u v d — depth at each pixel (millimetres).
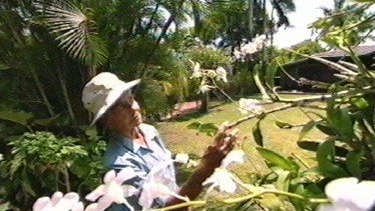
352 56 1055
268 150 1044
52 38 5863
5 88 6105
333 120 973
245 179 1181
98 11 5816
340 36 1128
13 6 5965
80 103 5953
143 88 6195
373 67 1174
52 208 829
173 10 6172
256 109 1155
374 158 964
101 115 1745
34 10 5879
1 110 5746
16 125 5637
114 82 1855
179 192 1179
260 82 1119
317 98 1010
